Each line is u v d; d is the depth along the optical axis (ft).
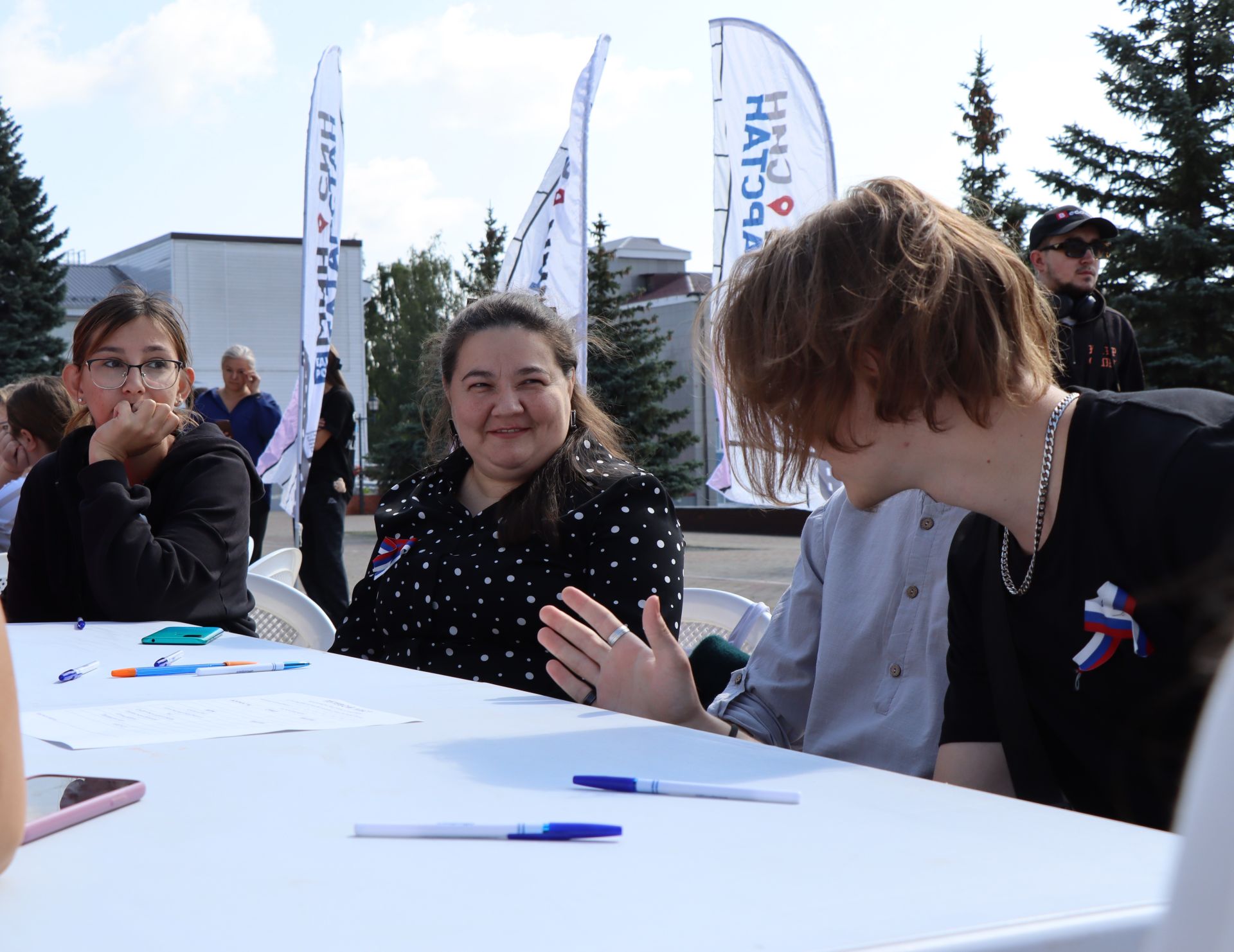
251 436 27.86
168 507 9.16
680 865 2.45
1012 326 4.01
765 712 6.67
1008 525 4.29
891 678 6.16
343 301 136.05
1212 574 3.36
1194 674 3.89
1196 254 67.92
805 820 2.83
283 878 2.40
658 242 147.95
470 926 2.08
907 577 6.14
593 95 19.35
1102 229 16.44
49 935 2.09
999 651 4.47
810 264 4.02
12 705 2.28
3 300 114.83
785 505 4.41
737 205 19.61
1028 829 2.72
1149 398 4.10
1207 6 70.74
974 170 94.32
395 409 142.82
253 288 137.80
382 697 4.98
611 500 7.83
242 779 3.37
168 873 2.45
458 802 3.07
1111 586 4.02
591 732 4.09
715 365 4.36
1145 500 3.80
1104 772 4.35
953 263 3.94
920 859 2.47
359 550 56.75
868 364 3.98
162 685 5.40
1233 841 1.06
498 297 8.63
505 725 4.24
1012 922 2.05
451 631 7.97
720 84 19.71
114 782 3.12
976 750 4.90
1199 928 1.08
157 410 9.05
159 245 138.62
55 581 9.09
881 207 4.04
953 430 4.10
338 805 3.04
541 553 7.85
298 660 6.24
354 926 2.09
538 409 8.16
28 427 14.34
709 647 7.72
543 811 2.96
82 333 9.53
